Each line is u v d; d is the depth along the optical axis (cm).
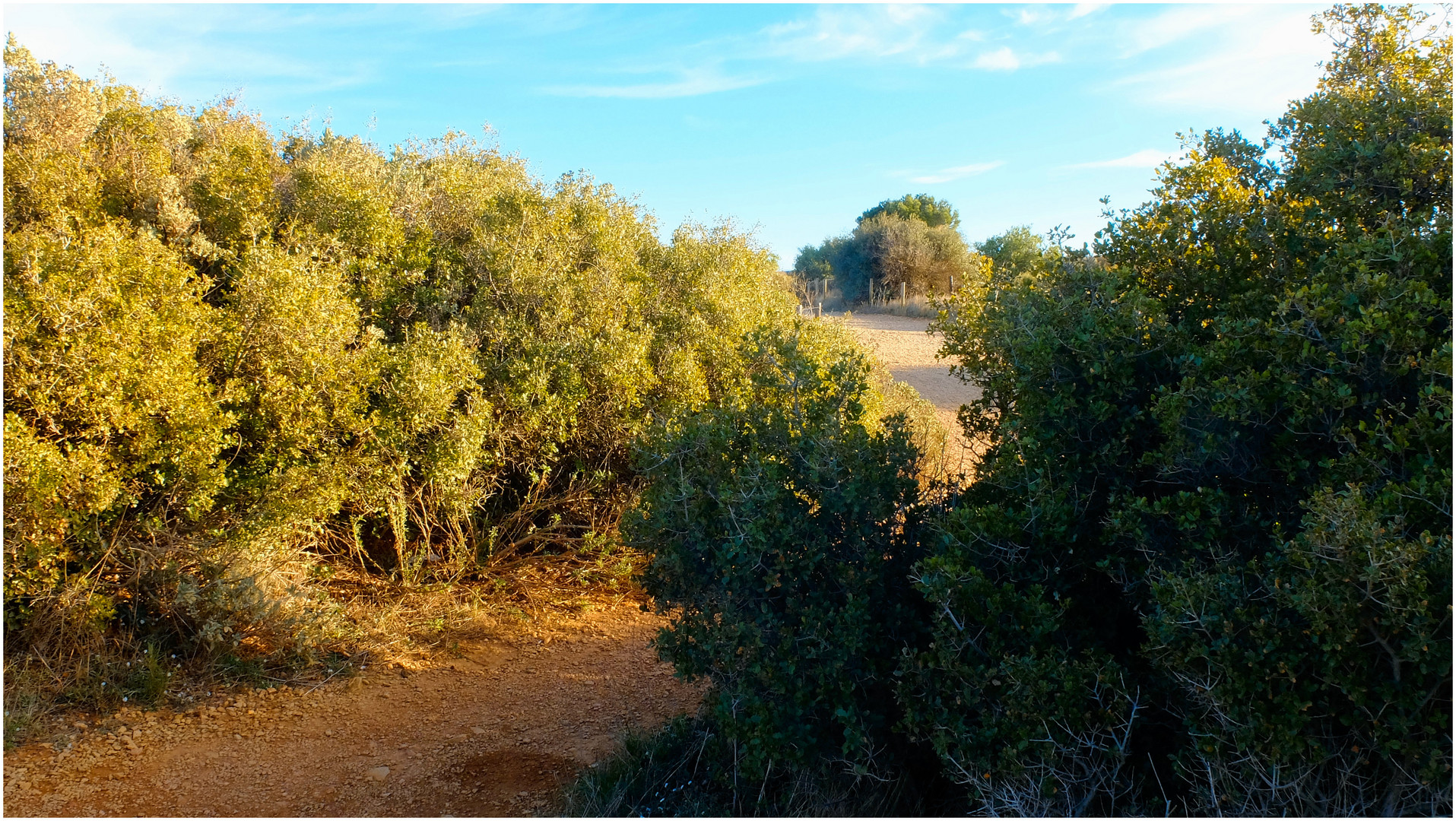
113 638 444
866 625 320
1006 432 352
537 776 385
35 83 591
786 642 318
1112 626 321
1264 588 255
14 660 408
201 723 412
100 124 645
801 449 358
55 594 416
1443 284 265
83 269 421
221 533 462
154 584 455
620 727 432
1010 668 273
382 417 522
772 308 916
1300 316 290
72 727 394
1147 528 297
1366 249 272
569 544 636
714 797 355
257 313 490
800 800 334
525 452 621
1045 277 355
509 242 696
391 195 696
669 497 358
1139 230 376
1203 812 262
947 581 294
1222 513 281
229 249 605
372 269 627
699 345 752
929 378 1420
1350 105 325
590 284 696
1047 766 267
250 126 800
